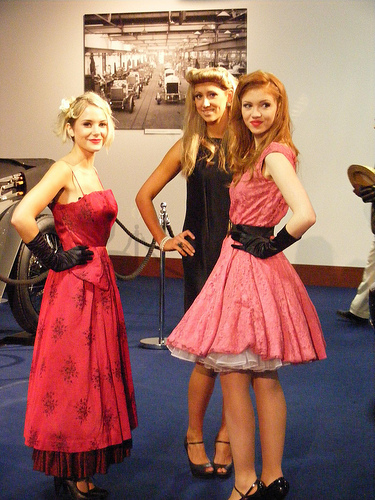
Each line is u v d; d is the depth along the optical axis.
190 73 2.72
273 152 2.31
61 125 2.65
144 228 8.12
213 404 3.76
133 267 8.15
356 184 3.21
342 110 7.54
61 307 2.52
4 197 4.78
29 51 8.27
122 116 8.06
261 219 2.41
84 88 8.18
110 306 2.60
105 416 2.51
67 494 2.66
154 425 3.43
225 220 2.79
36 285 5.21
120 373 2.58
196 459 2.82
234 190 2.46
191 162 2.79
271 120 2.38
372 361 4.66
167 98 7.95
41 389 2.49
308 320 2.40
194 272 2.86
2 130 8.47
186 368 4.47
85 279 2.54
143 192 2.95
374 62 7.44
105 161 8.16
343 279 7.67
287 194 2.25
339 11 7.45
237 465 2.38
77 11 8.08
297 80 7.60
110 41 8.03
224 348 2.22
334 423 3.48
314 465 2.95
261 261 2.36
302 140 7.64
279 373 4.40
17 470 2.90
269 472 2.39
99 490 2.61
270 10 7.60
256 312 2.27
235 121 2.49
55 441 2.44
